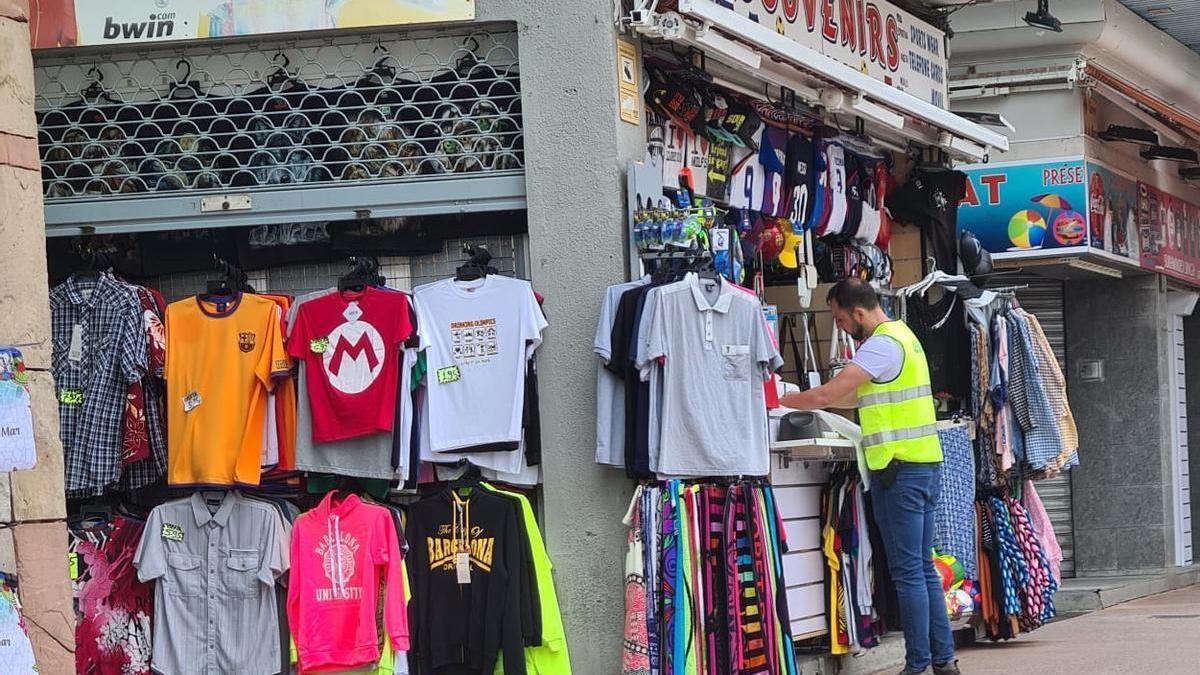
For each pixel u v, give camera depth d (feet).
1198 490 65.82
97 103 29.50
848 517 31.50
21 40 19.10
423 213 28.22
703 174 31.24
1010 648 35.81
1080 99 49.08
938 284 36.70
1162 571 55.01
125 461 27.63
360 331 27.04
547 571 26.86
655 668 26.61
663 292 26.94
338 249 28.86
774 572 27.81
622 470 27.50
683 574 26.50
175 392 27.48
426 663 26.86
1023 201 49.49
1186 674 29.60
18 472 18.48
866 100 33.88
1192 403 66.08
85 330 27.53
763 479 28.09
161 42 28.63
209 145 29.48
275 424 27.58
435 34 28.66
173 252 29.45
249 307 27.45
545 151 27.84
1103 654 33.40
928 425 29.04
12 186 18.80
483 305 27.30
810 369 35.29
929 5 41.65
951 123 37.96
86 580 27.40
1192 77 54.70
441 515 26.96
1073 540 56.65
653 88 29.60
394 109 28.89
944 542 33.88
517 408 27.02
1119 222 52.26
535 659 26.86
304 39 28.94
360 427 26.81
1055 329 56.95
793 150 34.45
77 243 29.73
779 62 30.63
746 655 27.20
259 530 27.12
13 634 17.08
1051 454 36.76
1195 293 60.59
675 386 26.96
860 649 31.65
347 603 26.61
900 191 40.42
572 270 27.68
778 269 35.37
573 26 27.78
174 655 27.09
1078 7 46.93
